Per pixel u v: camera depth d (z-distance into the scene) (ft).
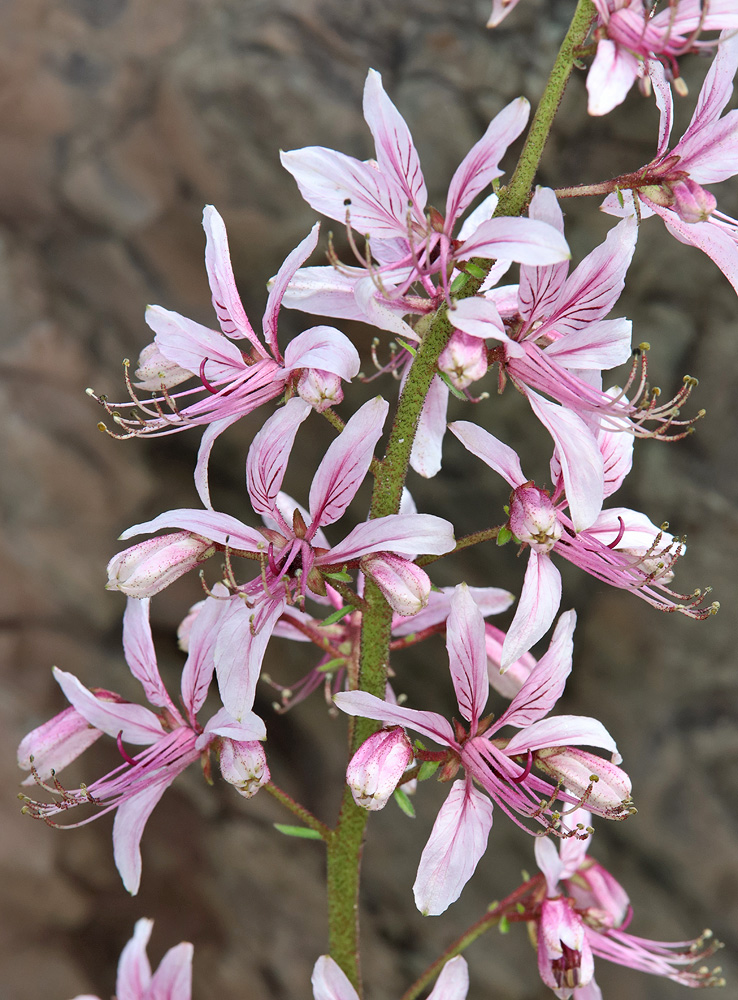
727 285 1.81
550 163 1.88
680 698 1.84
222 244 0.93
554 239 0.81
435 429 1.01
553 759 0.91
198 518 0.88
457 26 1.87
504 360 0.89
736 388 1.80
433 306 0.89
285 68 1.88
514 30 1.87
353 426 0.86
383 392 1.92
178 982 1.04
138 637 0.97
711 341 1.81
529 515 0.87
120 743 0.97
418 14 1.89
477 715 0.91
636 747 1.86
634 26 0.82
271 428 0.87
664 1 0.94
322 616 1.82
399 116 0.85
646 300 1.86
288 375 0.92
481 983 1.93
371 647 0.93
